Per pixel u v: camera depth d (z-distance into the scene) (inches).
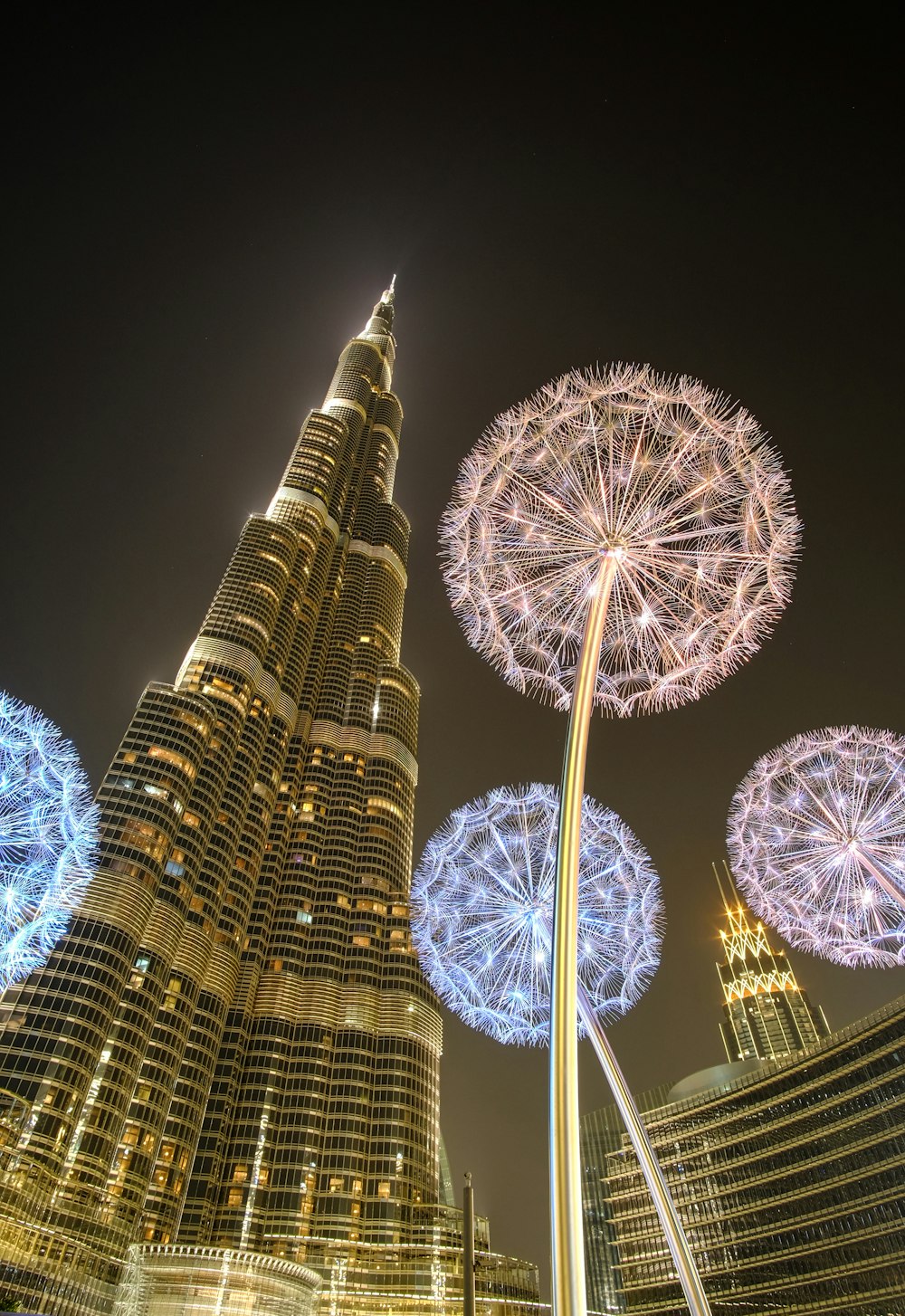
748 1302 5364.2
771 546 1189.7
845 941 1673.2
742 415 1212.5
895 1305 4692.4
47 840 1504.7
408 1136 6053.2
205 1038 5585.6
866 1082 5236.2
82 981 4768.7
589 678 1000.2
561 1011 794.2
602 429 1217.4
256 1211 5255.9
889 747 1716.3
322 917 7190.0
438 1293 4943.4
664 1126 6387.8
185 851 6048.2
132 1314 3700.8
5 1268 3403.1
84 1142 4328.3
